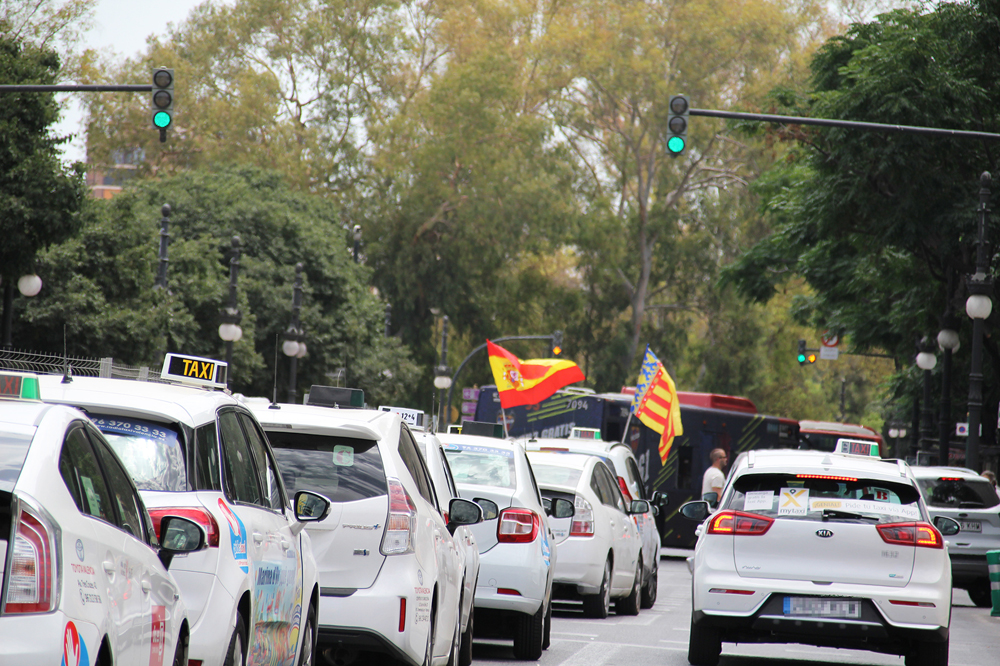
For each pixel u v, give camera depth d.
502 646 34.34
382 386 149.25
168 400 16.41
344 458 21.55
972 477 61.12
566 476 40.69
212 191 142.62
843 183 78.06
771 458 29.92
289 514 19.56
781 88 96.00
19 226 72.25
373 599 20.88
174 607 13.97
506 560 30.86
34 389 12.94
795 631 28.33
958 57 79.19
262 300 136.00
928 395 101.31
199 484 15.80
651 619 43.72
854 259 103.44
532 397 63.41
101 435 13.39
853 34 92.56
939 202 76.12
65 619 10.45
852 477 28.97
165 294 96.81
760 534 28.81
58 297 90.81
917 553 28.31
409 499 21.72
